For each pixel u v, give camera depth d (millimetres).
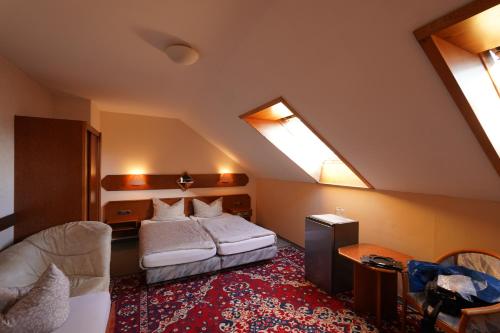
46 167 2352
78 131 2455
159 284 2826
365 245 2570
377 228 2781
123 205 4297
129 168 4434
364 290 2285
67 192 2408
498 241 1829
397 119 1671
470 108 1257
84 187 2467
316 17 1287
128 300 2494
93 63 2178
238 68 2102
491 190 1758
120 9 1382
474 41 1128
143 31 1622
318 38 1415
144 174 4500
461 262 1822
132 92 3055
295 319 2193
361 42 1305
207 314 2264
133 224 4348
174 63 2137
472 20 973
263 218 5309
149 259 2709
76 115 3326
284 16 1370
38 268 2012
